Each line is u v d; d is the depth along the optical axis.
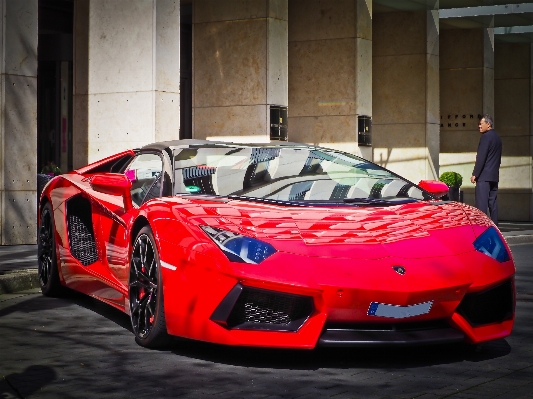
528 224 17.38
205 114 14.23
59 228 5.83
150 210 4.36
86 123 12.55
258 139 13.84
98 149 10.94
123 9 10.74
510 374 3.74
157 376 3.70
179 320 3.97
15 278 6.49
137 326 4.41
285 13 14.11
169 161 4.82
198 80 14.29
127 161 5.52
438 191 4.89
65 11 17.81
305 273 3.70
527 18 18.44
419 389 3.47
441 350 4.26
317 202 4.47
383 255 3.83
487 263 4.00
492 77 20.00
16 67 9.54
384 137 17.83
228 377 3.68
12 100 9.51
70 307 5.66
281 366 3.88
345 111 15.38
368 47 15.62
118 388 3.49
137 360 4.02
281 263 3.73
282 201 4.41
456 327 3.92
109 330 4.82
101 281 5.16
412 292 3.69
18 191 9.59
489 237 4.18
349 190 4.69
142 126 10.66
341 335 3.76
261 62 13.79
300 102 15.70
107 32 10.84
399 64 17.67
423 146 17.52
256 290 3.72
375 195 4.69
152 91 10.59
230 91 14.04
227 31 14.02
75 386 3.52
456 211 4.45
